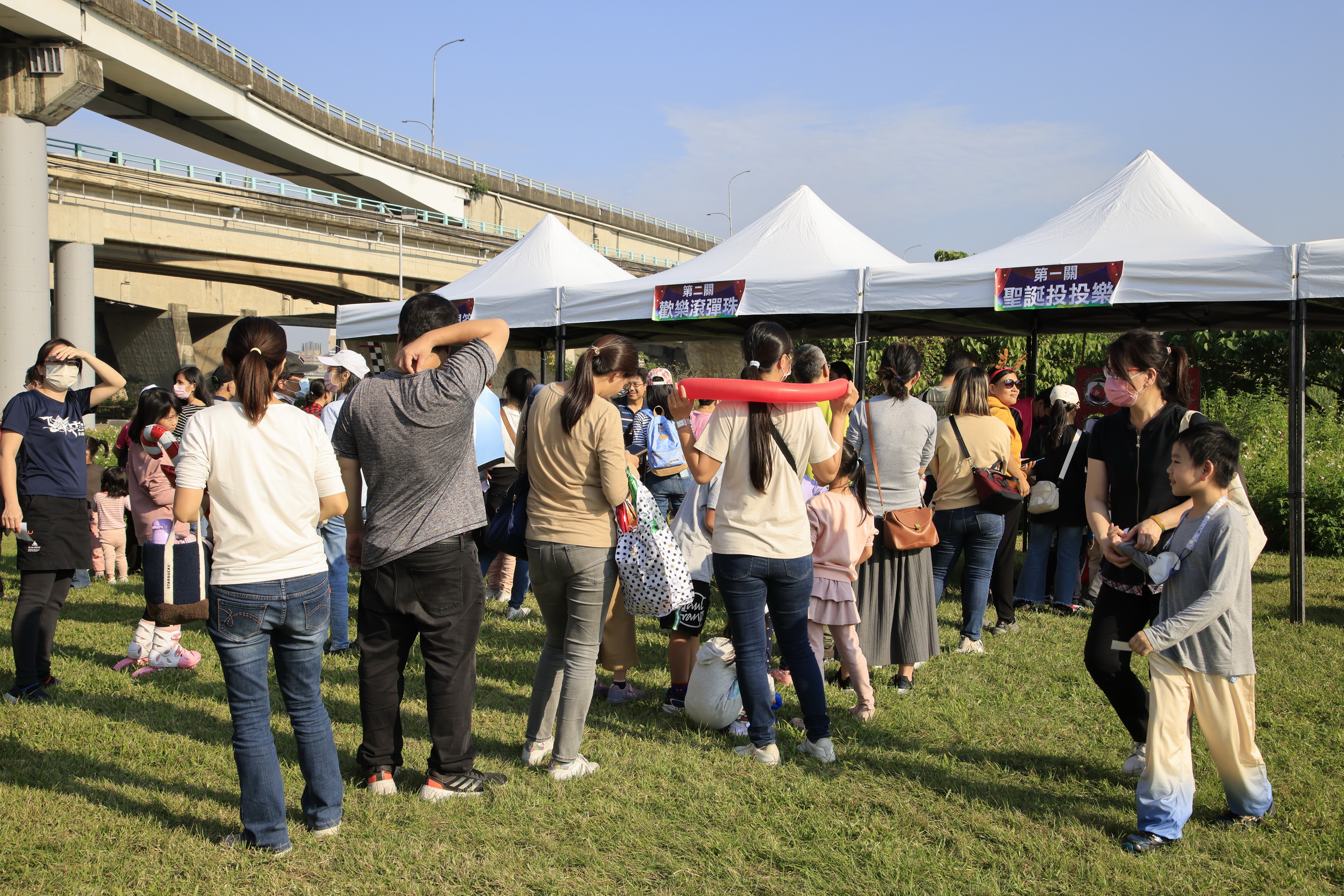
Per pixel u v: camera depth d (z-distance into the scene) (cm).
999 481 523
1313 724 428
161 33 3000
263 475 293
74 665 517
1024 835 321
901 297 738
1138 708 363
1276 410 1194
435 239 4581
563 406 348
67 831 316
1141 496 349
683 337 1312
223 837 314
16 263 2250
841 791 357
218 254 3606
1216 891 284
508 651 555
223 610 291
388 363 1298
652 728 424
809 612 433
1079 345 1622
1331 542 945
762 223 911
